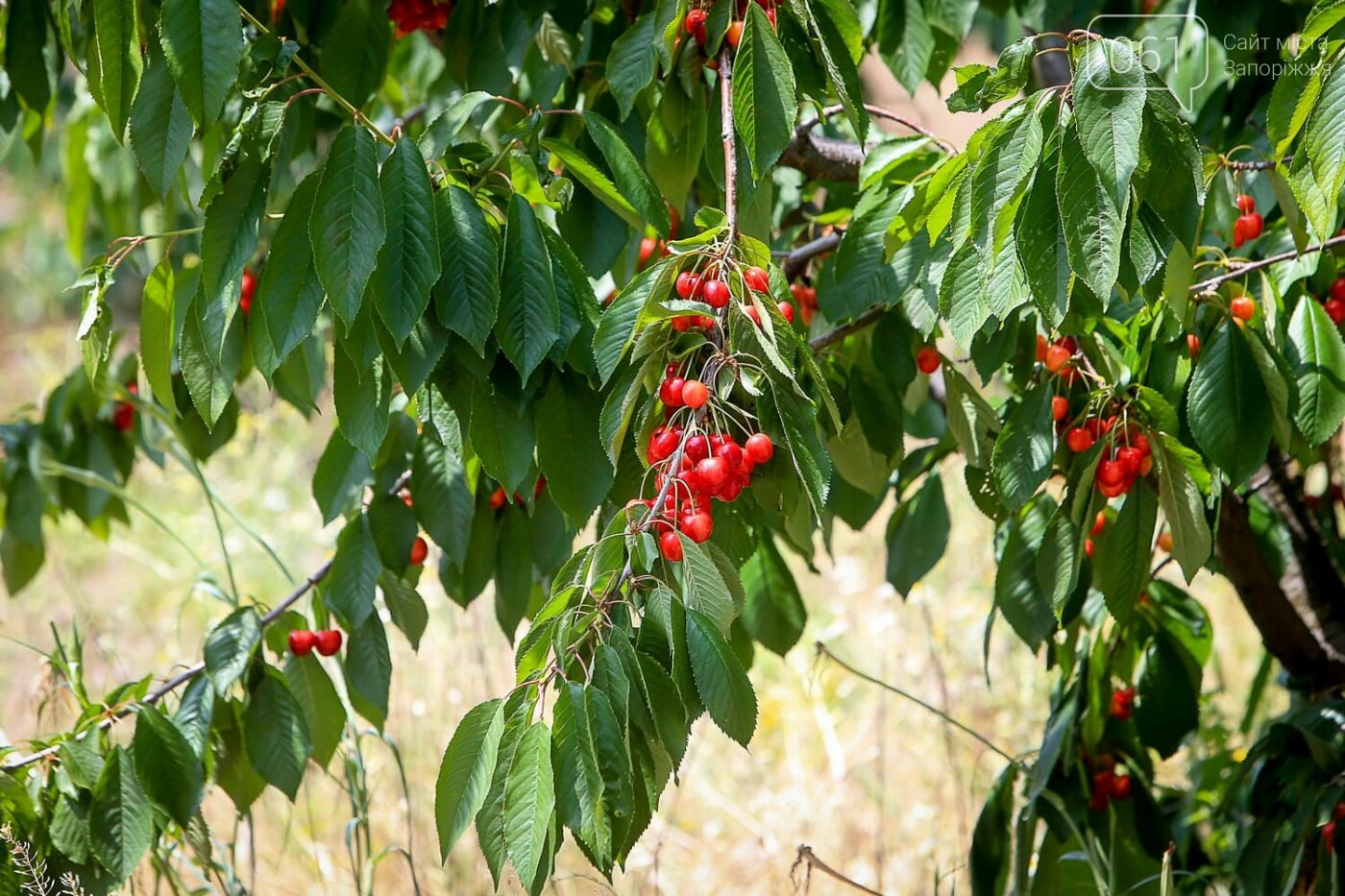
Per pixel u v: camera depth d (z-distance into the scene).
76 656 2.91
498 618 2.87
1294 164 2.46
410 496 2.83
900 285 2.66
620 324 2.42
